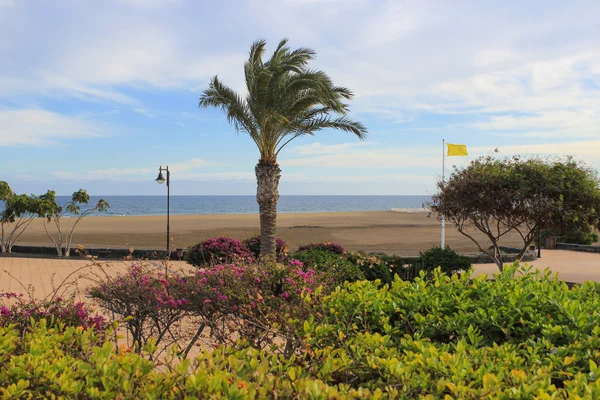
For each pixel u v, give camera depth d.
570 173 12.34
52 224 43.28
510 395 2.11
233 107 15.59
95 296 5.67
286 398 2.20
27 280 13.66
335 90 15.85
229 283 5.27
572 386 2.25
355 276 10.84
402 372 2.36
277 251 16.42
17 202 21.72
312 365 2.82
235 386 2.05
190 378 2.15
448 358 2.51
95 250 21.50
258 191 15.85
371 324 3.49
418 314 3.30
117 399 2.10
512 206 12.31
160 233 34.22
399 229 39.03
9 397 2.26
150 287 5.02
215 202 194.62
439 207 13.61
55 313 4.54
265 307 4.84
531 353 2.77
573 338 3.00
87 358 2.67
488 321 3.30
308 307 3.57
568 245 26.31
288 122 15.31
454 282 4.13
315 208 137.75
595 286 4.17
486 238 32.78
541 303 3.54
